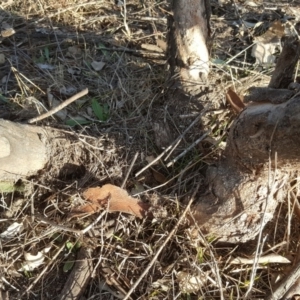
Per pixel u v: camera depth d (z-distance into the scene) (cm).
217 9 102
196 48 73
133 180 68
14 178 63
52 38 91
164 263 64
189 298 61
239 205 60
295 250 64
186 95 73
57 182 67
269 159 53
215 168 63
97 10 99
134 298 61
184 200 65
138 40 93
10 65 84
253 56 90
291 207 65
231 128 58
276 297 59
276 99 51
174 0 71
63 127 71
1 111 76
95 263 63
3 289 61
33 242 63
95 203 63
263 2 105
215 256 64
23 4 97
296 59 56
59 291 62
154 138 72
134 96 79
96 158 67
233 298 62
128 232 65
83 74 85
